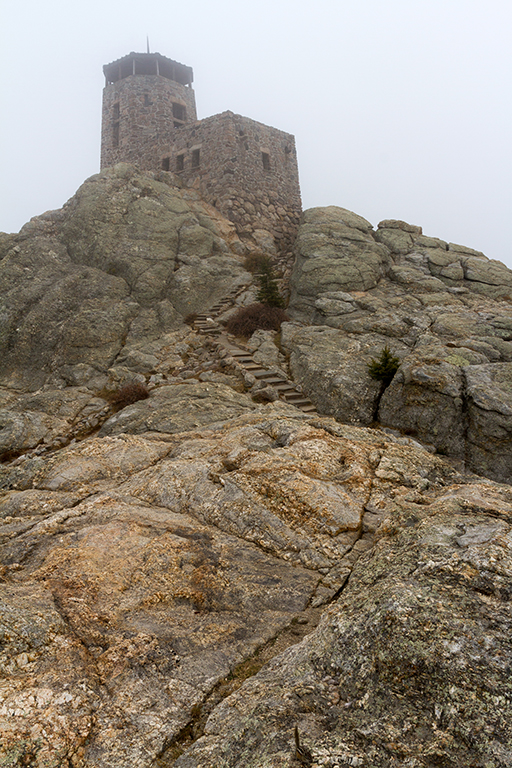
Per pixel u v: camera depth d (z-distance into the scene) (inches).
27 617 135.6
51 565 179.5
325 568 189.8
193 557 191.6
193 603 168.6
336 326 652.1
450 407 442.9
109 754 106.6
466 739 92.7
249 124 1160.8
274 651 147.2
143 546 196.9
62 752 102.0
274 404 459.5
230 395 505.0
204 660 139.8
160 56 1412.4
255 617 162.9
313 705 111.3
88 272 787.4
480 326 596.1
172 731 115.3
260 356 614.5
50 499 257.1
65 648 131.8
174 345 688.4
